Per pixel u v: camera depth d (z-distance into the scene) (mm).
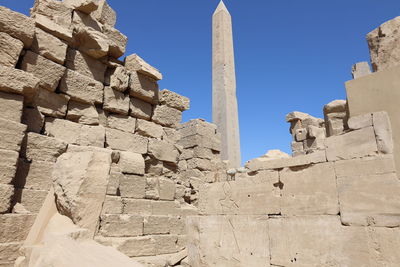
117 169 6809
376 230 3609
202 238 5629
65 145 6211
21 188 5465
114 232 5855
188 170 13312
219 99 15281
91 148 6598
